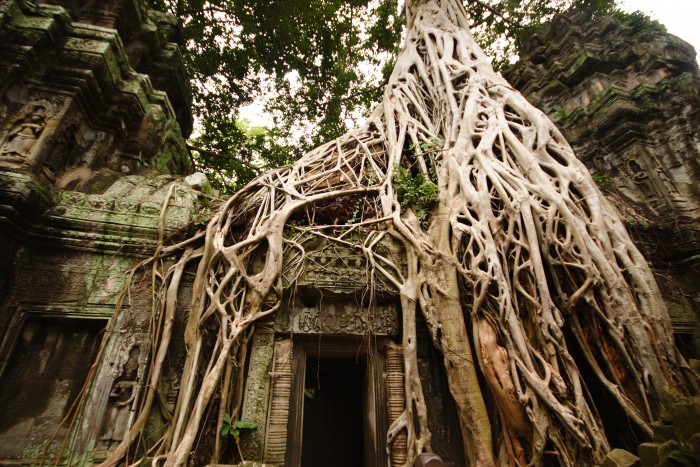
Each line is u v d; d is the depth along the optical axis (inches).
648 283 148.9
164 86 289.9
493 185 181.6
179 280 162.6
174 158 287.3
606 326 141.3
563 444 123.6
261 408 146.9
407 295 167.0
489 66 266.1
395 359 166.6
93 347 153.0
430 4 360.8
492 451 136.3
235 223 190.5
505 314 144.4
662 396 126.9
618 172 267.9
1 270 142.3
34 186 147.7
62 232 156.6
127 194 181.6
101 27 213.8
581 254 149.9
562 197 166.4
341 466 270.8
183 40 323.3
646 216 234.1
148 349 149.0
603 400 145.7
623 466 106.3
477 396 143.0
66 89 185.6
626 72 306.0
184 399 136.5
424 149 227.0
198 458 133.0
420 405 146.5
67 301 150.1
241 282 163.0
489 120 215.2
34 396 138.8
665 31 311.6
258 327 159.8
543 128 195.9
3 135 162.7
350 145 256.2
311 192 206.7
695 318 205.2
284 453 143.5
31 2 197.0
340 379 297.4
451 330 154.9
